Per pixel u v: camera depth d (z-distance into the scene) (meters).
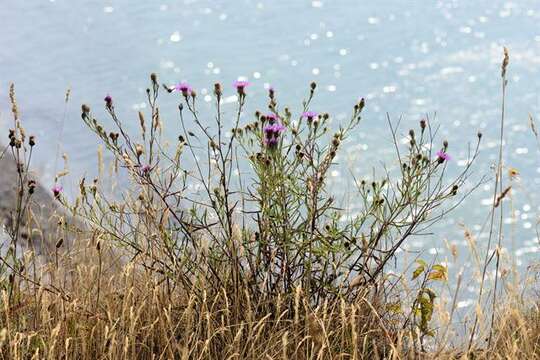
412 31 44.91
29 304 5.05
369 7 49.94
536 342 5.13
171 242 5.29
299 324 5.15
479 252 6.24
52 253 5.59
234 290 5.18
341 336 5.00
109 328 4.90
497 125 30.81
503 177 24.83
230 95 32.50
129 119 27.00
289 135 13.95
